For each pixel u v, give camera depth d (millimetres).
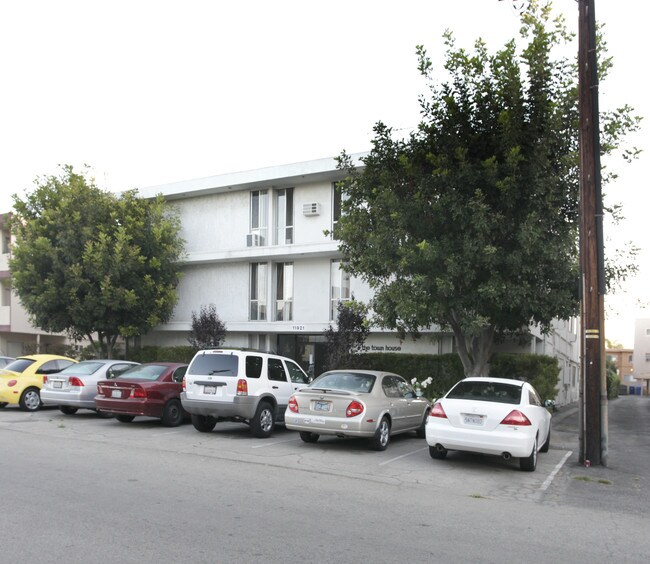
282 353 25438
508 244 13820
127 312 24203
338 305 20797
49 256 23031
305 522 6379
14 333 32594
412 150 14477
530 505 7785
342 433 11250
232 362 12719
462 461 10867
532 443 9977
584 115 10992
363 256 15055
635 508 7828
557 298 13445
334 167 22172
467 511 7266
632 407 32625
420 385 18609
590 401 10812
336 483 8594
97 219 24062
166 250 24859
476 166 13445
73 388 15266
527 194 13250
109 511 6477
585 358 10891
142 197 26641
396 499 7742
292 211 24422
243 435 13312
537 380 18094
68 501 6828
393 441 13164
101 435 12625
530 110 13312
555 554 5680
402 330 16016
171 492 7504
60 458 9625
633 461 11656
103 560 4992
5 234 32219
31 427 13594
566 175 13781
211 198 26344
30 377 16969
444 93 13992
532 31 13883
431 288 13781
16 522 5961
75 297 22969
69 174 24922
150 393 13742
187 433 13281
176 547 5383
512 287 13188
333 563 5133
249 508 6871
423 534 6148
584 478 9711
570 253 13703
